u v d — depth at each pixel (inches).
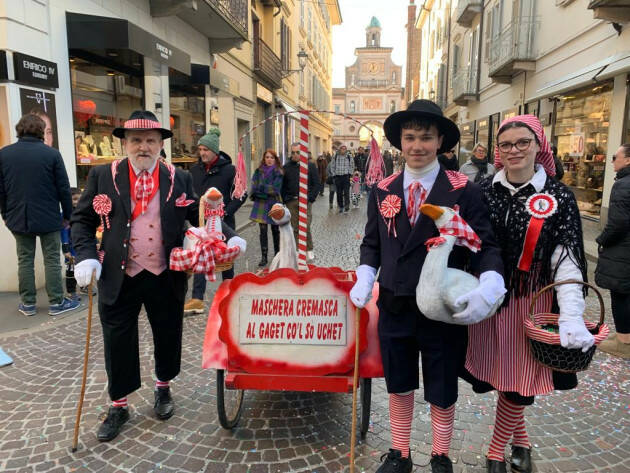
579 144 438.9
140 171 108.7
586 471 99.3
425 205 78.0
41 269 230.4
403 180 88.5
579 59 439.5
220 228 112.2
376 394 133.8
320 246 346.0
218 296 115.2
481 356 91.9
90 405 125.8
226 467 100.6
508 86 649.0
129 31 252.4
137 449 107.0
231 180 204.1
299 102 1067.9
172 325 117.1
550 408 125.0
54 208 187.3
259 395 133.2
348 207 583.5
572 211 85.0
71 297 207.2
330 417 121.0
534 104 548.4
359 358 101.7
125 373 112.9
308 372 102.5
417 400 129.7
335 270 135.3
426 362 86.7
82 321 186.7
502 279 79.0
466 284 77.4
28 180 179.9
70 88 251.1
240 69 597.6
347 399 130.7
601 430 114.8
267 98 743.1
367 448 107.2
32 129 183.5
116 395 112.5
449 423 89.0
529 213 85.9
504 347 88.7
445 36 1149.7
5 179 179.9
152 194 108.8
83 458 103.7
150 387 136.1
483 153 313.4
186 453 105.4
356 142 2871.6
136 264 108.9
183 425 116.7
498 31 664.4
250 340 102.4
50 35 235.0
